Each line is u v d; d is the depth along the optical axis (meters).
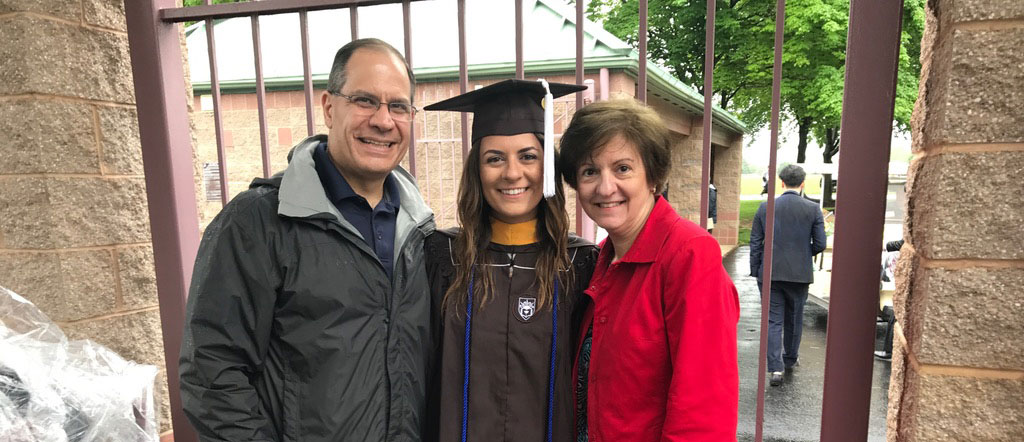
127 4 1.95
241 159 8.96
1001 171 1.07
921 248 1.20
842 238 1.36
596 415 1.39
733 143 14.19
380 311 1.38
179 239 2.04
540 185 1.47
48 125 1.80
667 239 1.31
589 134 1.32
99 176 1.93
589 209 1.40
